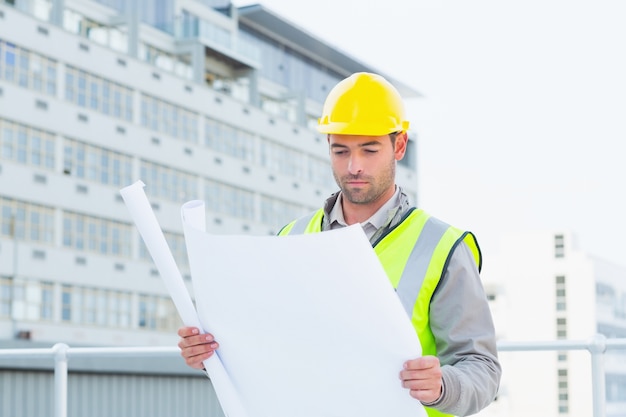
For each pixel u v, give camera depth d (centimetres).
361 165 181
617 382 1081
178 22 6412
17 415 2717
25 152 5078
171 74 5919
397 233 188
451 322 178
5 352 321
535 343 260
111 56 5566
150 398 3566
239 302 162
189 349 171
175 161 5903
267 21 7088
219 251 159
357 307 153
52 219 5175
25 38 5103
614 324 8331
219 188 6219
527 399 7450
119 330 5419
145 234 169
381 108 182
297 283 155
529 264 8150
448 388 162
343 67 7831
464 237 183
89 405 3278
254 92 6775
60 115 5259
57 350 313
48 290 5119
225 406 171
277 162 6756
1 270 4906
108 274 5422
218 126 6247
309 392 163
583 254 8269
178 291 170
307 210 7000
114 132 5541
